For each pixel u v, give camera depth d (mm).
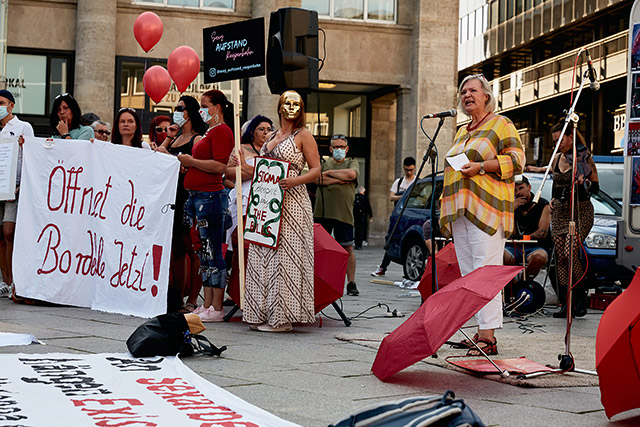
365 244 24953
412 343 4875
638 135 8820
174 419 3734
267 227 6977
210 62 7730
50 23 21297
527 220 9398
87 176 8328
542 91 42000
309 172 7020
